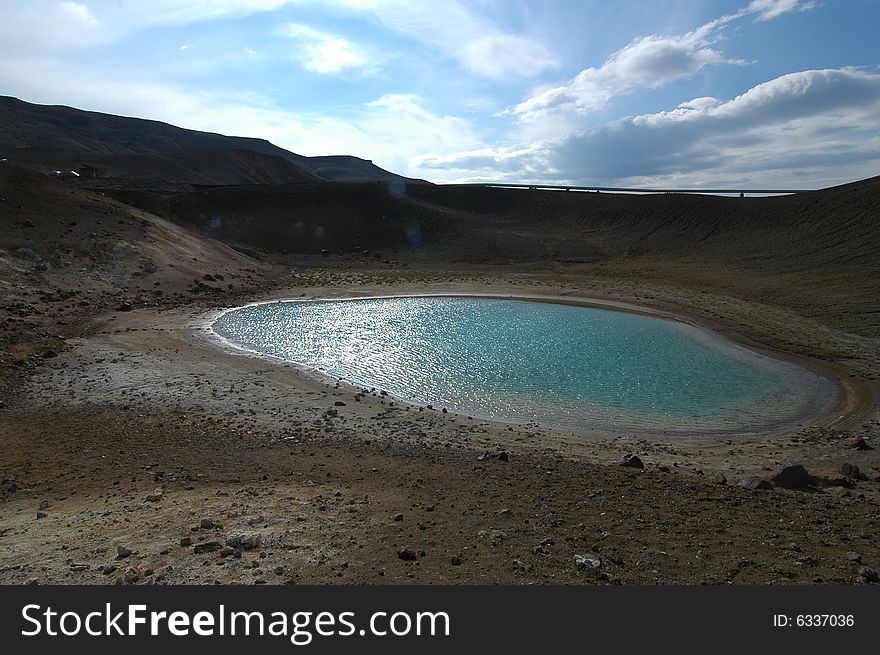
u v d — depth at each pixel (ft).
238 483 37.88
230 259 172.24
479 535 28.02
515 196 322.34
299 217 262.06
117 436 50.06
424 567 24.07
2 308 96.99
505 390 74.28
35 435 49.93
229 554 25.26
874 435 60.64
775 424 64.39
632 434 60.23
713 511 33.19
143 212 176.45
